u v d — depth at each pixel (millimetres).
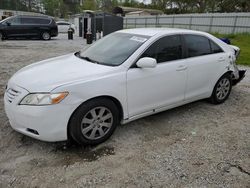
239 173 2877
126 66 3492
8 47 14078
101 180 2697
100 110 3297
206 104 5055
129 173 2822
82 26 23266
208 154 3238
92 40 19578
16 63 8906
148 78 3662
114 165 2957
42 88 2982
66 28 30750
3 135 3514
